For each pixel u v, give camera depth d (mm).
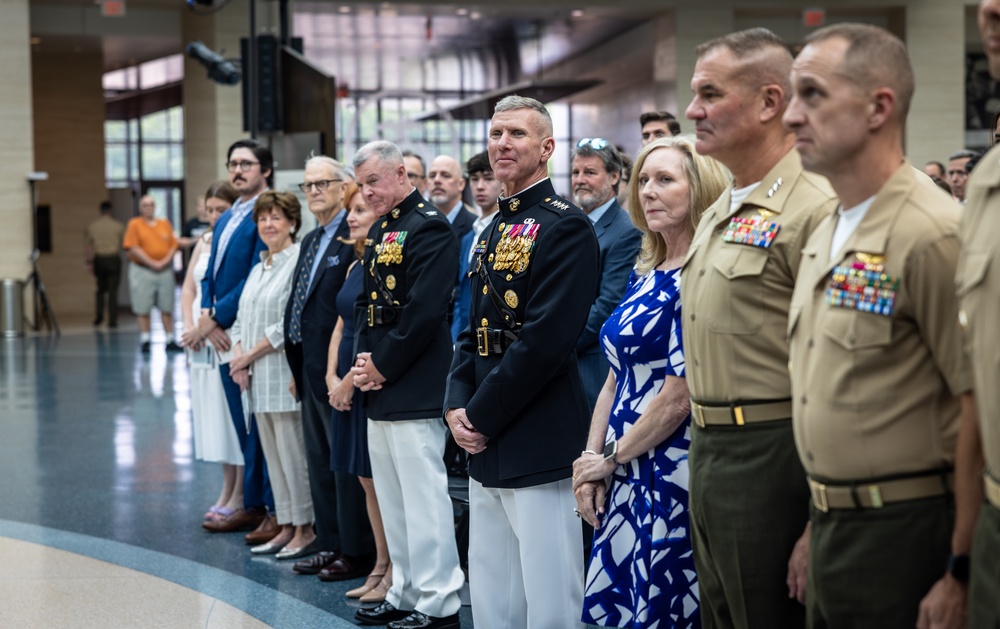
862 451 2049
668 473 2914
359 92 28734
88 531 5594
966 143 20281
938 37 18438
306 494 5113
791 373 2234
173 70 23734
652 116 4984
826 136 2062
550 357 3209
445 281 3992
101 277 17688
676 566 2891
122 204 22000
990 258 1779
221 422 5602
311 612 4297
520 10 18812
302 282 4887
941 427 2021
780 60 2453
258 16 11094
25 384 10773
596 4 18578
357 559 4781
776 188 2439
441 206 5887
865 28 2074
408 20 19797
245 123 8922
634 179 3105
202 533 5562
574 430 3342
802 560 2314
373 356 4004
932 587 2008
